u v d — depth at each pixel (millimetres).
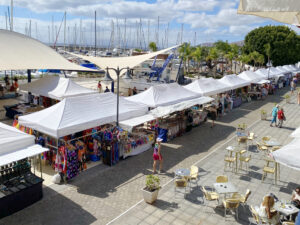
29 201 8195
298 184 10086
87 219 7656
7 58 16953
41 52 20016
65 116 10594
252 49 51406
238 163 11938
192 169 9648
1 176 8219
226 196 8953
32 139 8516
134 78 35562
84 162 10656
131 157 12320
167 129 14359
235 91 26922
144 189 8578
